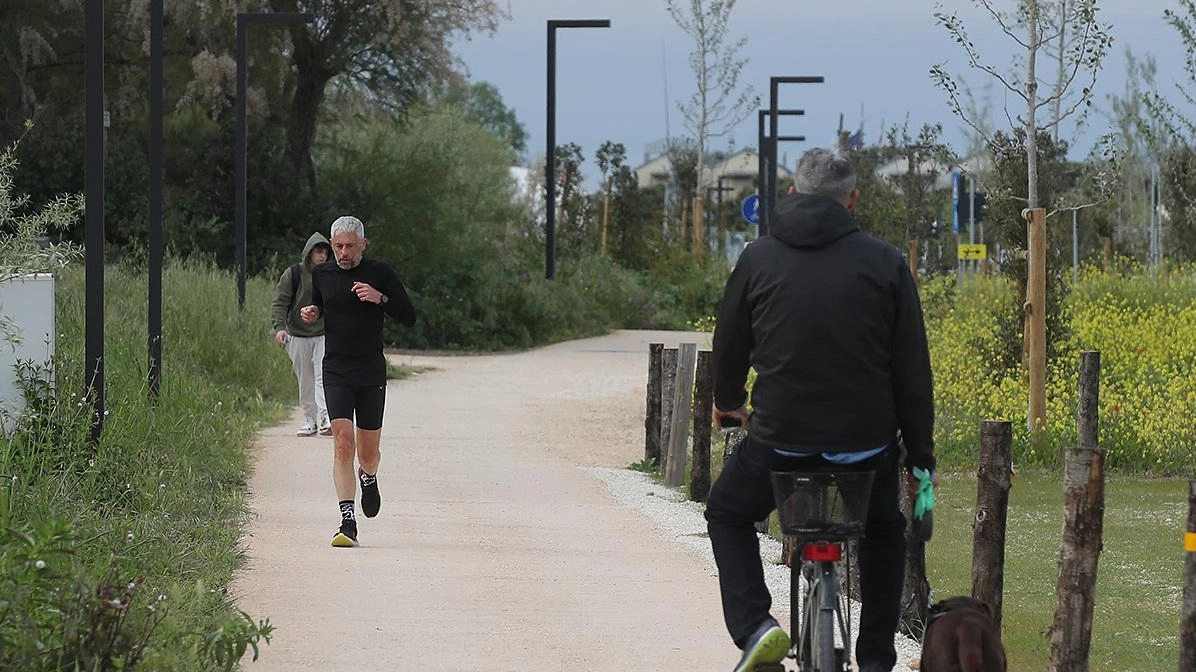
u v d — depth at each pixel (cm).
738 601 805
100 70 1555
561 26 4350
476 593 1290
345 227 1511
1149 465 2283
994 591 1112
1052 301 2772
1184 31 3516
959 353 2909
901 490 1198
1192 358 3078
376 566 1397
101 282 1556
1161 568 1561
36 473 1381
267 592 1254
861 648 835
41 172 4938
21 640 796
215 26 5003
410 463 2255
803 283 777
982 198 4206
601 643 1115
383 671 1008
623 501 1961
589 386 3616
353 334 1518
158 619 910
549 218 4431
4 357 1495
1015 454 2314
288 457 2175
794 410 774
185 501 1586
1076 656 987
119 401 1744
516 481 2111
